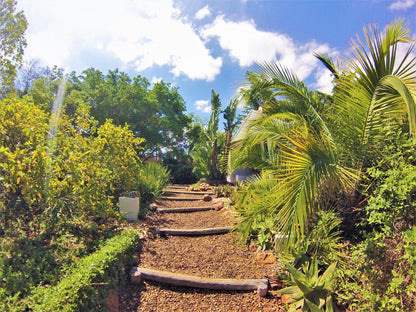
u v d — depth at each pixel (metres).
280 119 4.35
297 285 2.69
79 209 3.51
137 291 2.84
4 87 4.66
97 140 4.45
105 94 16.81
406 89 2.36
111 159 4.77
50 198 3.11
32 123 3.14
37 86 12.84
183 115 23.23
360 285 2.61
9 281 2.09
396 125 3.24
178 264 3.48
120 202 4.96
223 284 3.02
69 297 1.94
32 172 2.87
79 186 3.48
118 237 3.42
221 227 4.95
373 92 3.00
